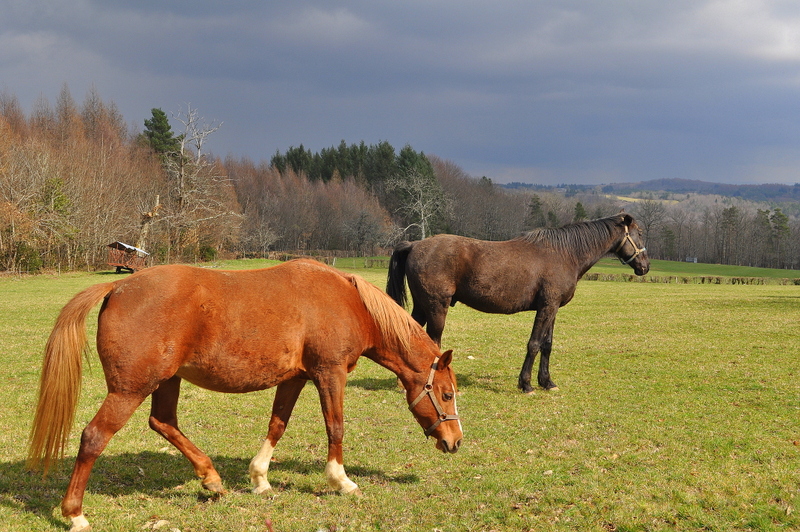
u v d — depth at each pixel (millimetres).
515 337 15812
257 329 4664
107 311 4359
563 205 125188
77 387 4309
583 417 7730
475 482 5410
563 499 4992
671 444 6516
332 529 4434
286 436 6863
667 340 14562
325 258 79062
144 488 5230
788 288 38031
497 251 9039
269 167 123062
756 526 4523
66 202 46812
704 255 103375
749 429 7082
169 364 4406
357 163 118000
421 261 9094
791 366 11102
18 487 5129
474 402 8625
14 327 16109
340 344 4992
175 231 55406
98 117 88000
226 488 5246
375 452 6312
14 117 80188
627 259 9773
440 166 117000
